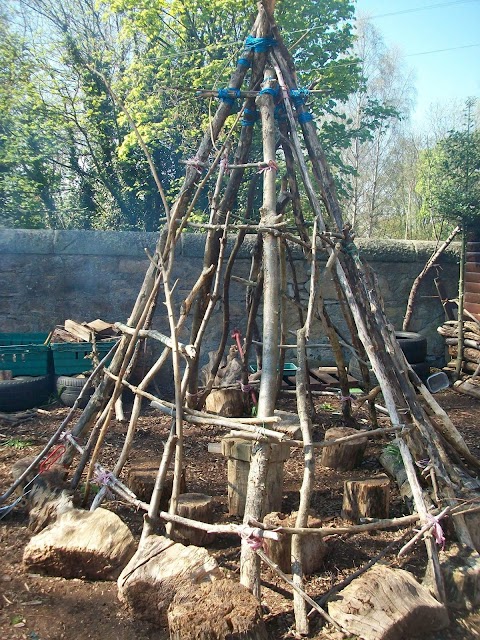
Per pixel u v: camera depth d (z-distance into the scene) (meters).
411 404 4.88
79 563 4.01
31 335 8.84
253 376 7.63
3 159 18.28
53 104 19.88
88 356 8.07
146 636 3.50
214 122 5.44
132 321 5.15
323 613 3.46
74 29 20.69
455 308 10.57
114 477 4.56
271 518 4.18
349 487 4.88
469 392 9.39
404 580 3.70
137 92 15.44
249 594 3.35
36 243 9.00
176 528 4.32
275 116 5.68
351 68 14.47
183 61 15.37
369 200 35.97
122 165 18.89
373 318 5.12
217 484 5.59
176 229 5.02
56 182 20.27
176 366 4.16
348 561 4.27
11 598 3.78
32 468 4.96
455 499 4.43
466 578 3.91
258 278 6.41
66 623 3.57
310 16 14.12
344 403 6.80
